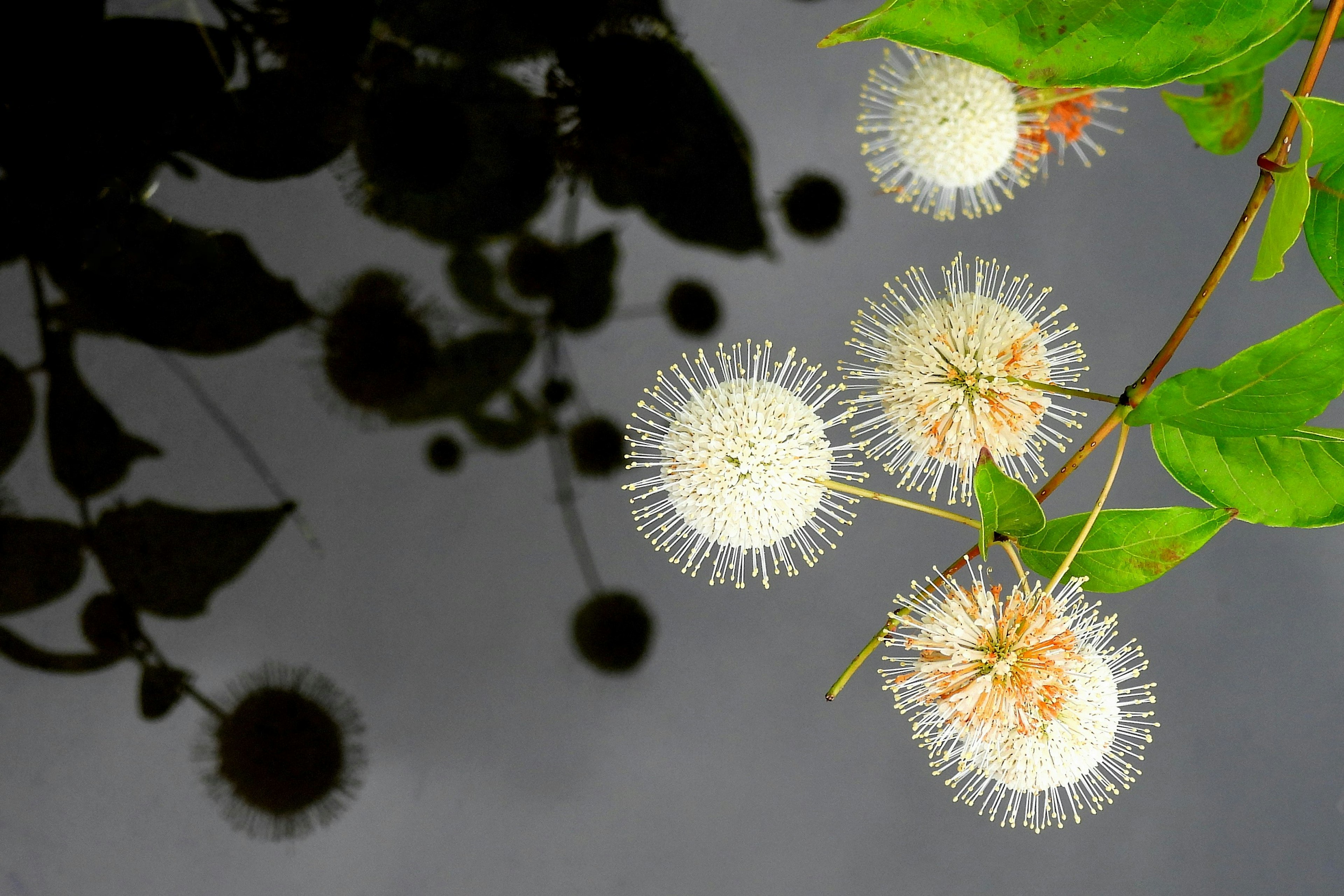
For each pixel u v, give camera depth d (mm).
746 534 599
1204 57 553
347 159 643
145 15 633
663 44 647
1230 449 574
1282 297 655
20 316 642
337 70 639
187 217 643
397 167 644
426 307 650
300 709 654
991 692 577
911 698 592
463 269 650
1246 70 593
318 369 651
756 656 659
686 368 653
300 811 654
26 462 645
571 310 652
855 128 652
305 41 637
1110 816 661
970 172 621
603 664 658
